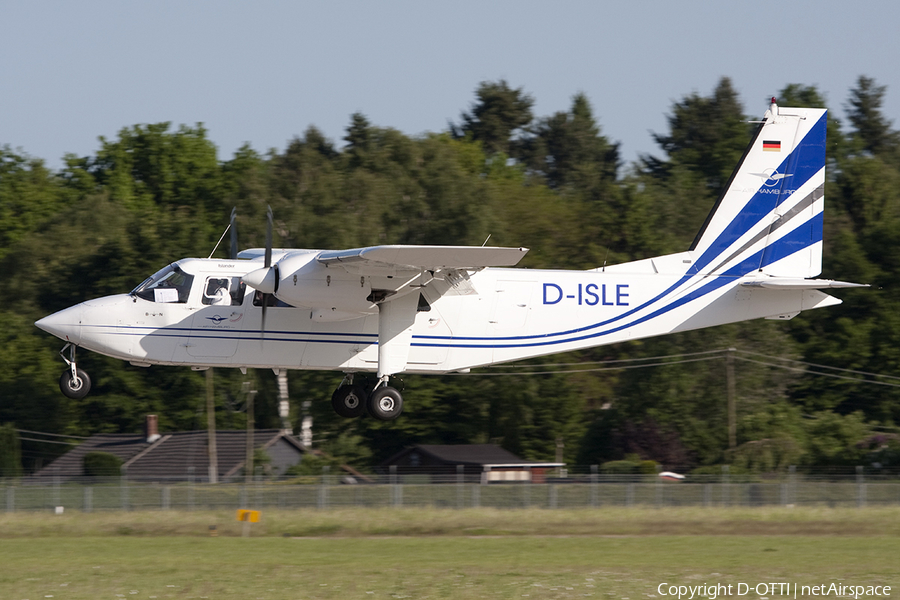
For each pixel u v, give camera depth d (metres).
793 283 63.66
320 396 124.94
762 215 67.69
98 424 127.69
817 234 68.06
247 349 60.22
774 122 68.06
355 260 55.62
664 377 129.12
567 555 55.00
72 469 113.12
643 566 50.16
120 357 59.94
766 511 72.12
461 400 131.50
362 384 65.31
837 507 73.50
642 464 116.00
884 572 48.41
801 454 119.94
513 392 129.88
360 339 61.44
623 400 133.00
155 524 65.81
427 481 81.50
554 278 64.69
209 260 61.34
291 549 57.12
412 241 134.00
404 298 60.56
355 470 120.81
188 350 59.75
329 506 71.50
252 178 135.25
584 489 75.69
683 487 76.19
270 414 131.00
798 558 54.16
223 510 69.81
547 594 42.00
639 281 65.88
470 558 53.34
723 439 125.94
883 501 75.06
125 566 48.81
